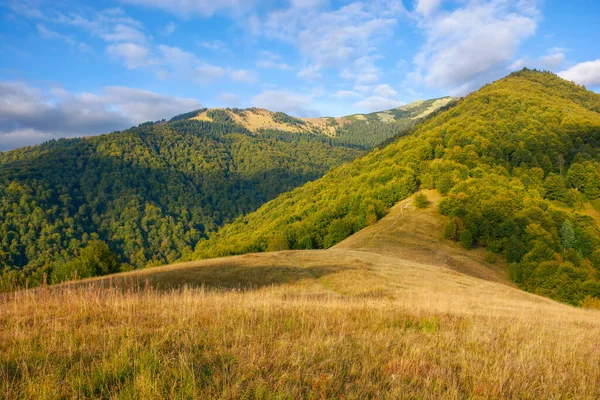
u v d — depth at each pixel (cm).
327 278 2841
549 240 6262
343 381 460
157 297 1027
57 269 5125
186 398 377
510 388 475
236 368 462
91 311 784
